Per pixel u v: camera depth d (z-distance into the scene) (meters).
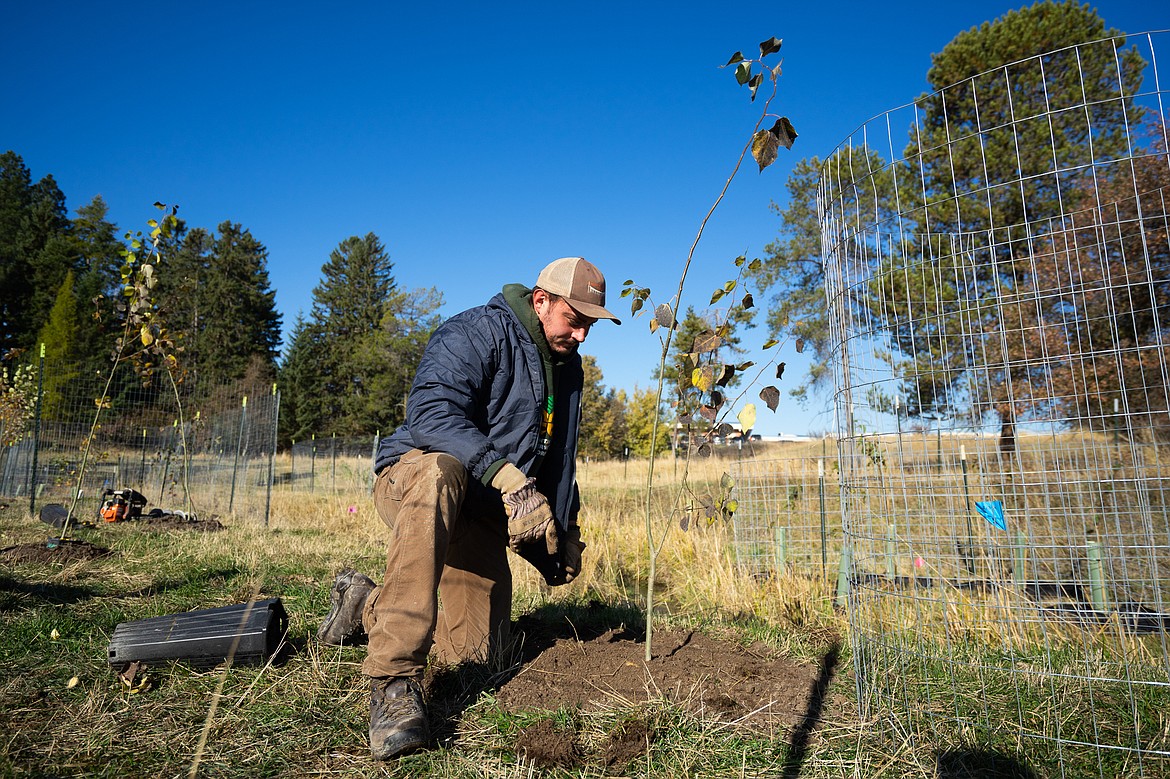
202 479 11.87
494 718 2.18
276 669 2.52
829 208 2.58
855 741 2.11
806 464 6.00
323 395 57.12
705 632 3.34
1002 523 3.56
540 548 2.74
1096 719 2.27
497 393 2.47
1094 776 1.91
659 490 10.77
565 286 2.50
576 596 4.52
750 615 3.95
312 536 7.16
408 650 1.99
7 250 46.12
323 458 17.92
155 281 6.53
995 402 3.56
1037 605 3.47
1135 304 6.97
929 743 2.09
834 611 3.89
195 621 2.56
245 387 47.50
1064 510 4.48
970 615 3.32
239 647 2.48
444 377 2.32
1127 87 8.75
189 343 47.47
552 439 2.73
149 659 2.44
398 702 1.96
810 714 2.29
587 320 2.59
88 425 11.25
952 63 13.68
